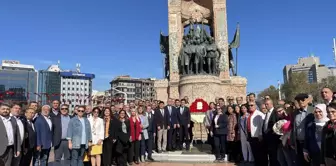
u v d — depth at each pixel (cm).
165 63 2630
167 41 2620
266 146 993
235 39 2536
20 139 807
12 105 838
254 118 1020
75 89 9825
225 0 2528
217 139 1208
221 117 1204
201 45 2011
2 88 7544
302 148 727
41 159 944
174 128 1403
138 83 12125
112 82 12256
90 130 970
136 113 1203
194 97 1906
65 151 962
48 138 942
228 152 1235
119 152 1083
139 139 1195
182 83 1986
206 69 2058
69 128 941
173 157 1252
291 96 6506
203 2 2700
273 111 919
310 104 743
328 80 6481
